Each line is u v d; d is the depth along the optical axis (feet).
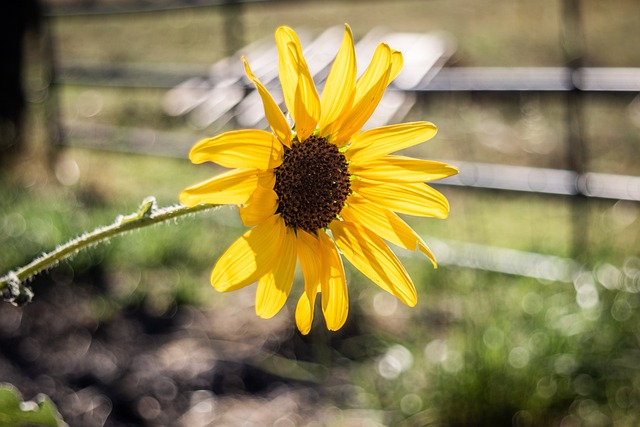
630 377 13.26
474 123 29.78
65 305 16.84
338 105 6.60
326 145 6.68
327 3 21.67
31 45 28.84
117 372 14.84
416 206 6.87
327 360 15.28
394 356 14.57
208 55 41.27
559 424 13.01
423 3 46.70
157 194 23.07
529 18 42.91
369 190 6.85
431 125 6.77
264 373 14.96
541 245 18.99
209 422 13.62
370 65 6.52
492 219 21.77
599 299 14.43
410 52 36.09
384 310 16.65
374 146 6.79
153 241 18.71
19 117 26.16
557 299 15.02
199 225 19.93
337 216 6.82
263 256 6.18
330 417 13.65
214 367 15.07
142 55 41.91
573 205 18.26
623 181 17.74
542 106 30.17
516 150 27.63
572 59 18.26
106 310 16.74
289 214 6.55
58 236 17.99
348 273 17.06
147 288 17.58
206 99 31.12
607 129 28.66
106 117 32.55
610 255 16.51
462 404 12.94
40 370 14.82
